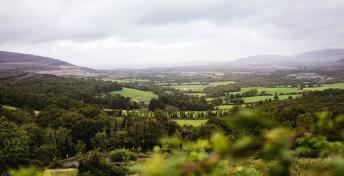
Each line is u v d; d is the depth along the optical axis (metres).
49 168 63.31
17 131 60.72
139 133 76.75
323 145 2.48
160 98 136.25
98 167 41.50
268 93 140.50
